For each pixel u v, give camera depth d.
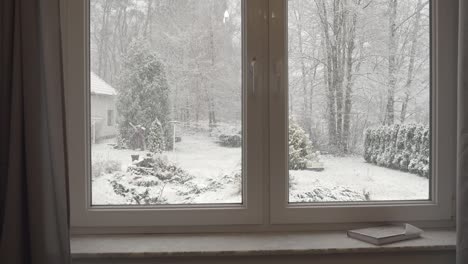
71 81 1.78
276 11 1.83
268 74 1.84
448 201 1.87
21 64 1.46
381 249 1.62
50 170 1.50
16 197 1.45
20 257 1.45
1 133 1.50
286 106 1.83
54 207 1.50
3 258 1.44
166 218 1.80
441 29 1.86
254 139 1.83
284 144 1.83
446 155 1.87
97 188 1.82
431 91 1.88
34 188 1.45
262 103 1.83
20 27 1.46
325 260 1.66
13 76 1.46
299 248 1.62
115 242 1.70
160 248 1.63
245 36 1.82
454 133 1.87
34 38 1.46
